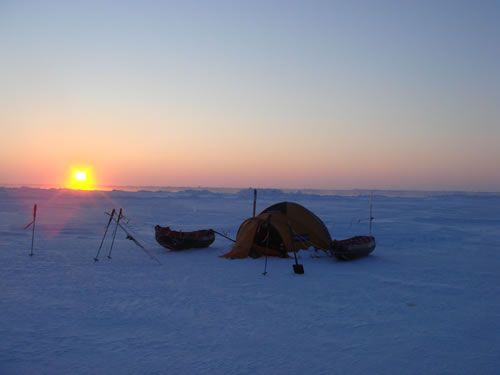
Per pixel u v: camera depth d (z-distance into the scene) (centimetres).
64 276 1309
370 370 684
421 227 2867
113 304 1024
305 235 1808
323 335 839
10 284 1194
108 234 2336
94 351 744
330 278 1340
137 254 1736
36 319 905
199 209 4484
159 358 718
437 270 1475
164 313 962
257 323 905
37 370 666
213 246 1984
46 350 744
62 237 2167
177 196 7500
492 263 1611
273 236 1736
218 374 662
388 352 758
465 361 723
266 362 708
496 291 1198
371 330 871
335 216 3769
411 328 886
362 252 1661
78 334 825
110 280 1270
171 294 1123
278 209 1855
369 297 1120
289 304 1048
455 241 2220
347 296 1128
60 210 3897
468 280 1327
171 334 833
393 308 1025
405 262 1625
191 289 1180
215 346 775
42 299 1054
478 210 5031
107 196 6725
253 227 1714
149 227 2747
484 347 788
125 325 880
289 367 691
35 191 7156
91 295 1100
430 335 846
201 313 968
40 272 1356
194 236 1850
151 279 1294
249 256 1689
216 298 1091
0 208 3981
